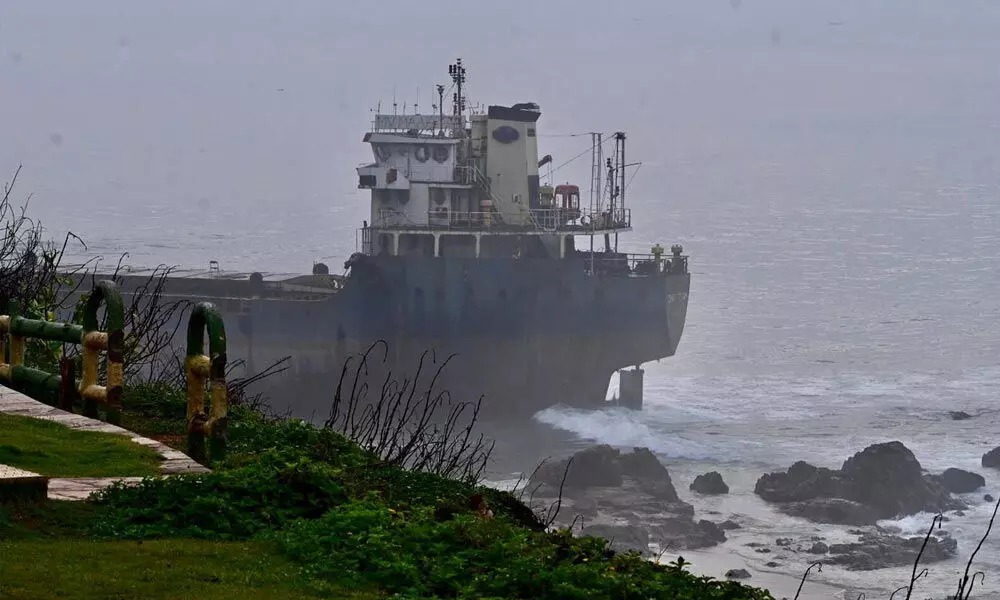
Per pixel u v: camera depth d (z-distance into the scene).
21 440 50.97
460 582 38.06
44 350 70.81
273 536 40.97
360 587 37.41
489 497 54.28
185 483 44.06
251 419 63.72
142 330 78.00
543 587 37.41
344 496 45.22
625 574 39.41
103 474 47.12
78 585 34.62
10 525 39.16
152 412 62.31
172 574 36.31
